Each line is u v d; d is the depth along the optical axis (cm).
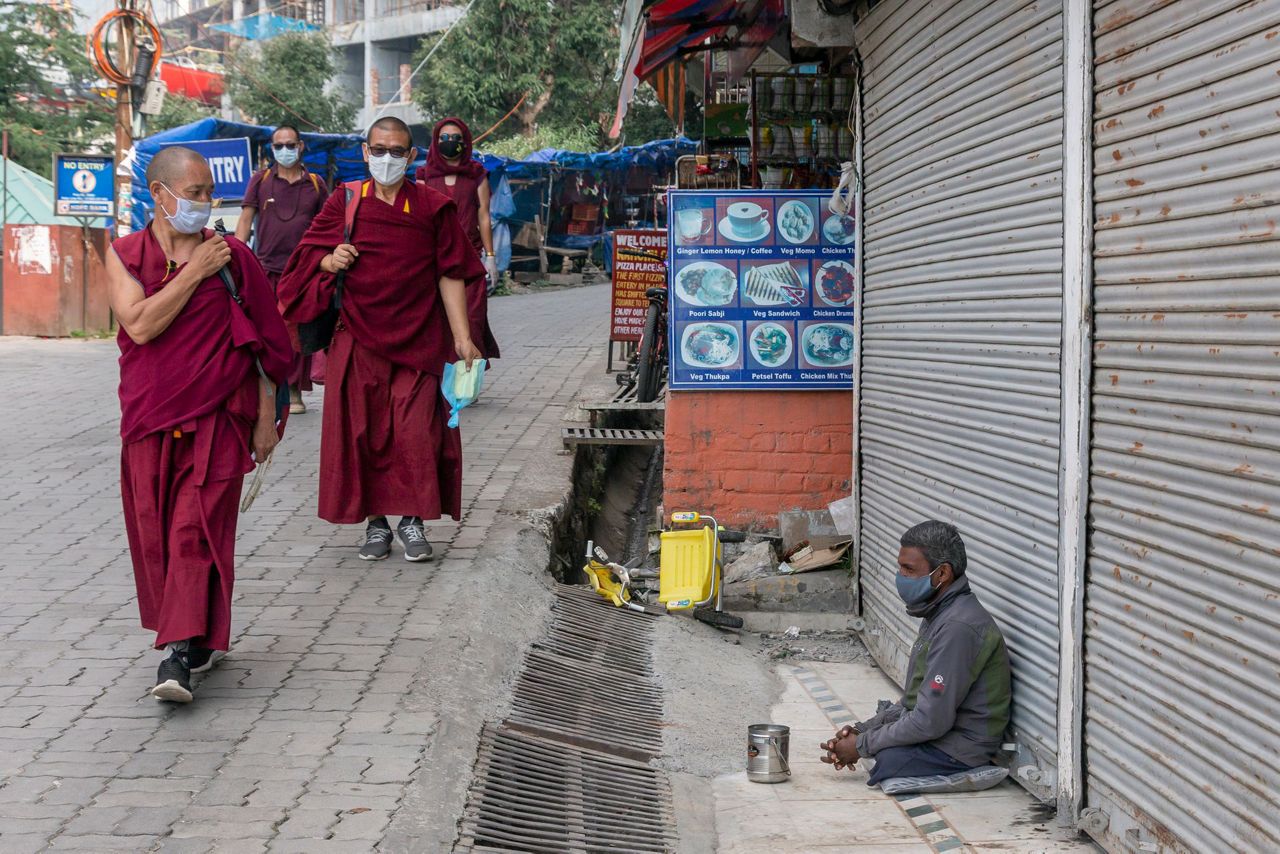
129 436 437
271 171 938
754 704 555
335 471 604
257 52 3509
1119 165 367
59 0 3250
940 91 512
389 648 505
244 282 452
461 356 604
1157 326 350
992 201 459
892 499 589
